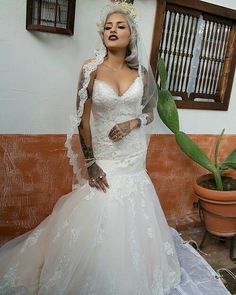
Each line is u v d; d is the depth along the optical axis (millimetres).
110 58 1530
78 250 1467
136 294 1456
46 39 1691
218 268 1996
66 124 1863
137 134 1571
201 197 2123
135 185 1586
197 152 2113
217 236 2201
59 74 1774
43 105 1785
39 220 1962
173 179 2381
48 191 1931
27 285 1550
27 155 1818
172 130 2057
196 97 2301
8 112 1718
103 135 1522
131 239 1501
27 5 1573
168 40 2068
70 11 1646
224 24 2240
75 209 1564
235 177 2400
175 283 1678
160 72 1929
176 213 2486
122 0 1591
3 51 1625
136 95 1496
